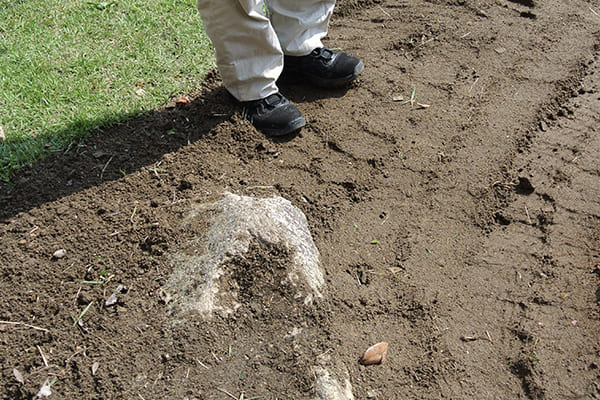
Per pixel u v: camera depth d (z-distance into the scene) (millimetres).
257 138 2648
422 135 2711
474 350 2186
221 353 2100
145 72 2842
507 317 2248
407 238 2424
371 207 2498
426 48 3080
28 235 2322
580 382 2117
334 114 2783
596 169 2596
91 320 2154
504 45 3092
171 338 2111
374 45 3102
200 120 2666
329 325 2186
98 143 2582
